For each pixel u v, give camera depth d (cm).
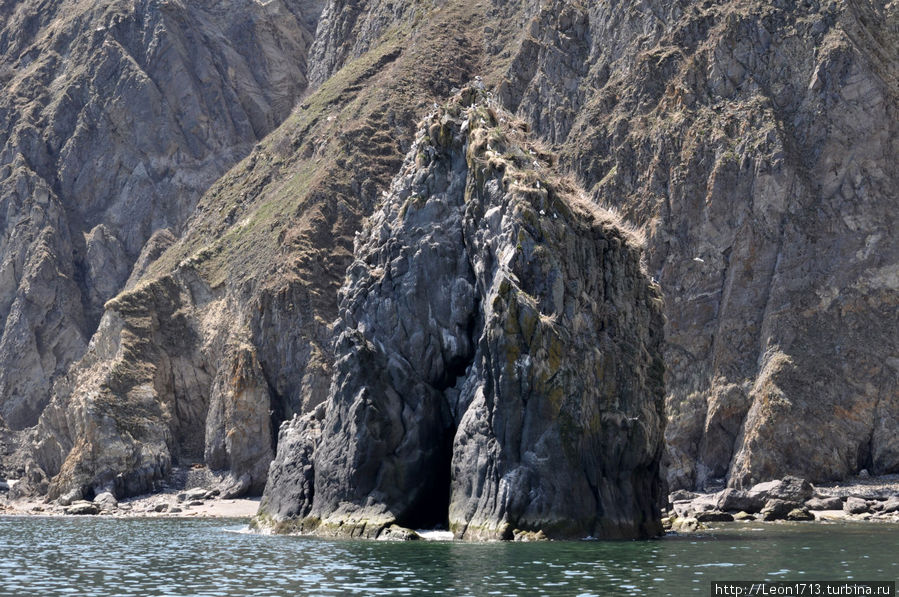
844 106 10944
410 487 6600
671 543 6062
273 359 12081
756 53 11512
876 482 9612
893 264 10450
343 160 13762
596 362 6450
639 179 11581
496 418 6219
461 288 6862
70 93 17825
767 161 10812
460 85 14675
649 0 12588
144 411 12200
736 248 10750
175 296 13425
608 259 6850
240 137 18200
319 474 6850
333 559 5394
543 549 5672
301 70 19625
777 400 9912
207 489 11712
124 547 6456
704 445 10288
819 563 5119
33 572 5200
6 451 13525
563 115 12850
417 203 7150
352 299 7100
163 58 18050
